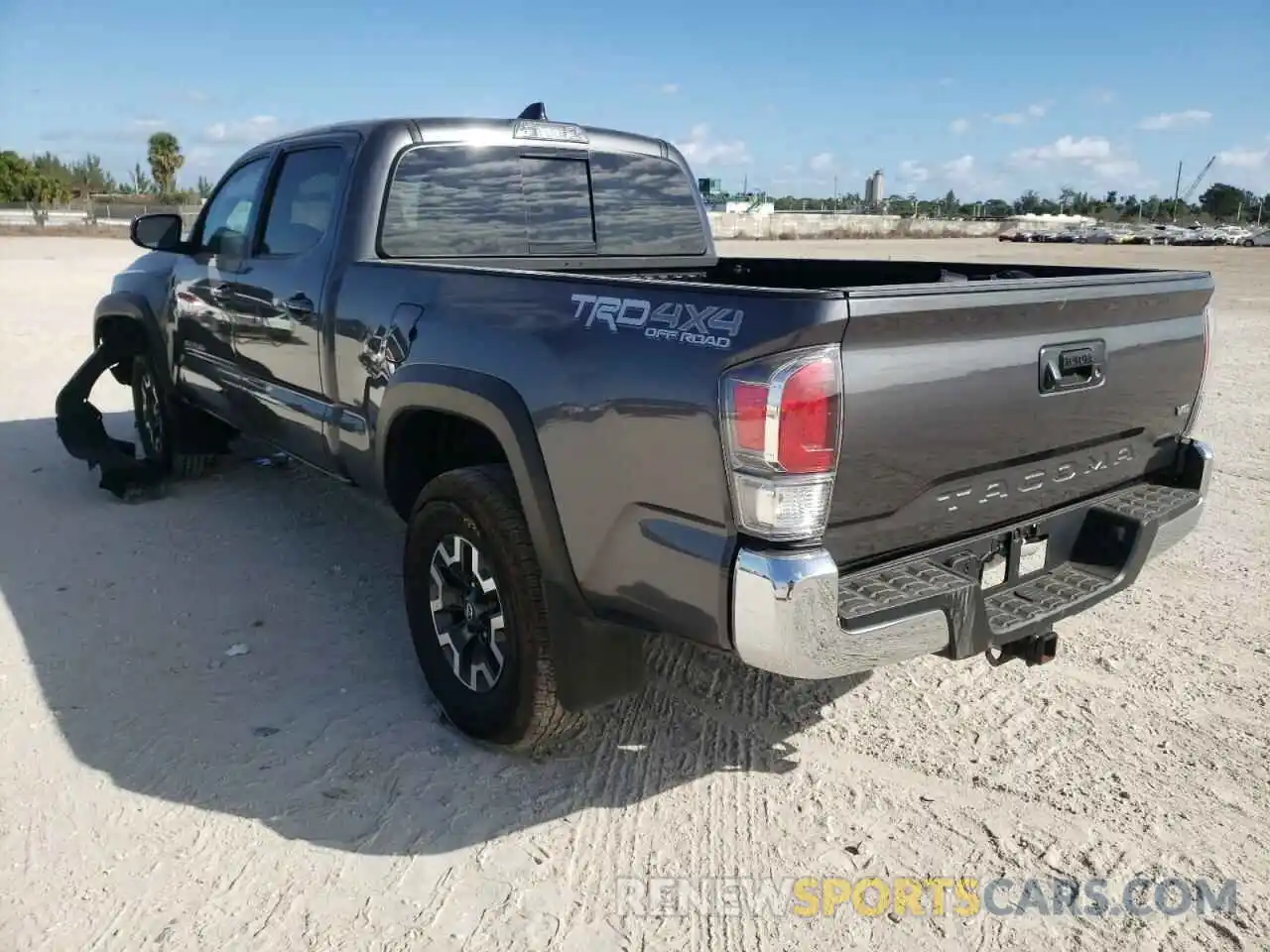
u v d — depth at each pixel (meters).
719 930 2.59
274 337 4.51
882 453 2.48
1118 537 3.16
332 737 3.46
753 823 3.03
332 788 3.17
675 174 5.10
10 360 10.73
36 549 5.15
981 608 2.69
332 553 5.15
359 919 2.62
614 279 2.78
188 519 5.65
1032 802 3.12
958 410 2.61
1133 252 41.47
